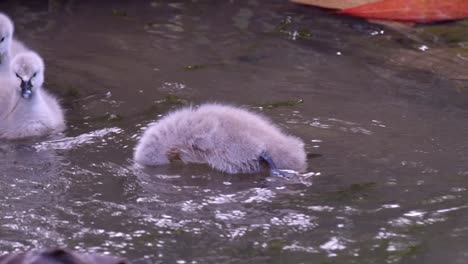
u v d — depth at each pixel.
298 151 7.30
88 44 10.64
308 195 6.66
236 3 12.47
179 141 7.45
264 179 7.05
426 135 7.84
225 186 6.93
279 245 5.80
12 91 8.52
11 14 11.72
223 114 7.55
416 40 10.94
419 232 5.97
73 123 8.34
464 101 8.79
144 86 9.23
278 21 11.64
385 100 8.80
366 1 12.52
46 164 7.35
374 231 5.99
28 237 5.92
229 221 6.20
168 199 6.64
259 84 9.26
